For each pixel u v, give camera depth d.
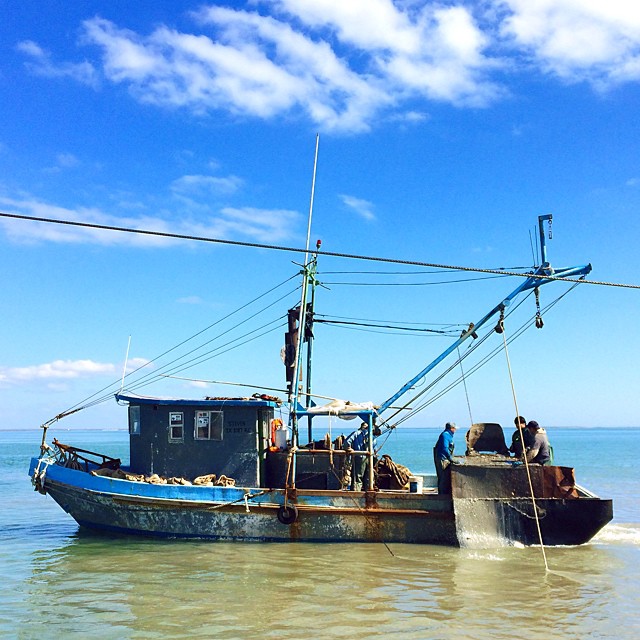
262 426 20.38
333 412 19.89
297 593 13.71
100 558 17.27
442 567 16.06
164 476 20.41
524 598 13.42
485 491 18.45
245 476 19.91
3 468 58.69
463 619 12.05
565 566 16.27
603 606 12.91
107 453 85.69
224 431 20.20
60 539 20.31
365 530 18.72
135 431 21.05
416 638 11.05
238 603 13.03
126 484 19.47
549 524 18.50
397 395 21.55
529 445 19.39
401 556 17.22
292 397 20.45
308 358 22.80
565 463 63.44
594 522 18.41
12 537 20.97
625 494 34.22
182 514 19.31
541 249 20.59
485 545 18.06
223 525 19.14
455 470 18.48
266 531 18.95
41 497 33.94
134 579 15.01
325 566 16.11
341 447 20.42
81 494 20.14
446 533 18.45
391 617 12.14
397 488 20.58
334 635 11.18
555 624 11.83
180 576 15.22
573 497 18.53
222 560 16.81
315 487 19.81
